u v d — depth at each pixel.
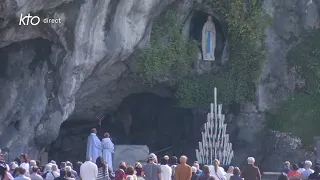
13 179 49.12
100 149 68.94
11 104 72.19
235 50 79.62
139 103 84.81
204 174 50.03
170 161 65.00
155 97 84.31
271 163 78.38
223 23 80.25
